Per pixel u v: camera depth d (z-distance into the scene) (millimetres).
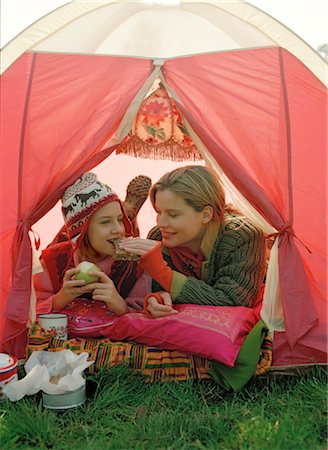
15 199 2656
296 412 2252
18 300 2549
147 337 2557
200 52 2918
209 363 2520
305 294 2602
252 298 2746
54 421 2221
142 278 2943
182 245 2877
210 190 2793
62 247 2969
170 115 3355
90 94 2766
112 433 2150
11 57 2729
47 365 2496
